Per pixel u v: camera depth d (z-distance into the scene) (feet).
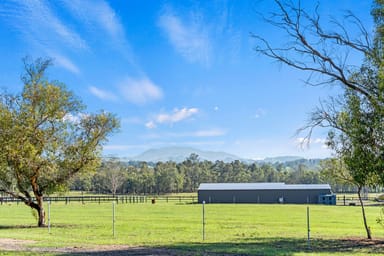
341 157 59.11
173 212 128.98
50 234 64.75
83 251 45.96
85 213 123.95
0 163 77.87
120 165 322.75
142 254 43.83
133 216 111.86
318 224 88.79
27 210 144.97
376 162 48.70
